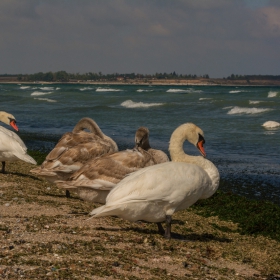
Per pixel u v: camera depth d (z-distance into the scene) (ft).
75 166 35.24
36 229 26.13
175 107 175.11
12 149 42.63
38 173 35.29
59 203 34.63
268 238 32.96
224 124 117.80
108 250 23.54
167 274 21.24
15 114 156.04
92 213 24.80
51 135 100.99
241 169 62.59
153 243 25.75
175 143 29.50
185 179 25.13
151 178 24.67
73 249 22.97
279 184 54.08
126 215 24.93
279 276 23.16
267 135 96.68
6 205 32.24
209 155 73.92
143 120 131.75
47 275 19.12
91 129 44.50
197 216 38.24
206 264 23.70
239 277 22.20
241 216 38.04
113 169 30.14
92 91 355.15
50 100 229.45
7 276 18.66
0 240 23.35
